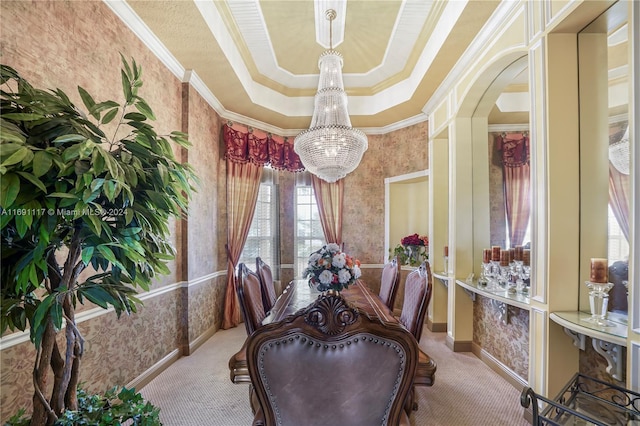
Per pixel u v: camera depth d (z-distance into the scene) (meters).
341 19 3.03
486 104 3.21
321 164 3.12
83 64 2.03
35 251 0.89
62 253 1.84
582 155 1.94
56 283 1.11
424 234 4.82
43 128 0.99
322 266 2.58
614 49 1.81
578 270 1.94
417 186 4.95
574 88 1.96
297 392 0.99
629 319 1.42
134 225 1.16
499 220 3.05
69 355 1.09
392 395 0.98
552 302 1.95
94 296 1.11
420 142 4.55
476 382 2.67
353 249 5.12
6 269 1.02
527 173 2.76
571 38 1.97
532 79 2.12
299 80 4.32
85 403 1.17
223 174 4.33
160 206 1.16
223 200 4.31
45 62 1.75
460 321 3.39
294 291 3.08
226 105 4.23
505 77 2.83
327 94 3.09
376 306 2.45
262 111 4.44
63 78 1.87
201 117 3.71
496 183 3.12
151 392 2.50
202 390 2.54
